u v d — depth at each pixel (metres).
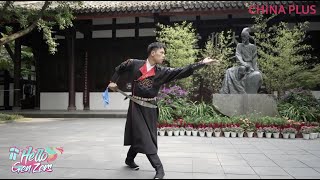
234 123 10.70
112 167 5.71
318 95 18.23
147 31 20.64
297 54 17.80
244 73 12.29
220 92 12.70
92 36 21.14
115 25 20.62
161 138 9.82
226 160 6.39
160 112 11.45
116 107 20.91
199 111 11.89
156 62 5.24
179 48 16.02
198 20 19.55
